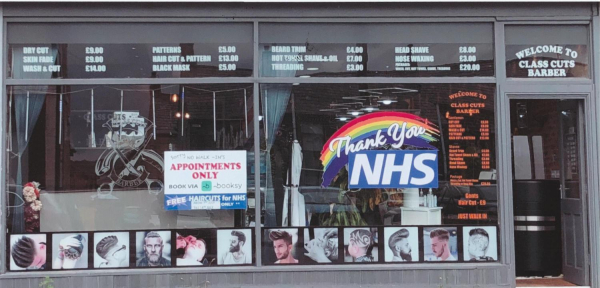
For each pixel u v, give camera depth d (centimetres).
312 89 701
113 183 689
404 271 687
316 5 695
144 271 675
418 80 702
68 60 688
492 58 704
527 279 773
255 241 687
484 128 701
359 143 702
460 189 701
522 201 794
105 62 691
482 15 700
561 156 758
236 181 693
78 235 682
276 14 694
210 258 687
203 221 690
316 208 696
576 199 727
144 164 692
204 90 695
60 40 688
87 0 670
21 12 679
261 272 681
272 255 690
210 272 679
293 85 700
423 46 705
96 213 686
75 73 689
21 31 686
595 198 695
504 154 694
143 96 693
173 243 686
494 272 688
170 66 695
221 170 692
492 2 694
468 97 702
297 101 699
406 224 698
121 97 692
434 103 703
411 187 702
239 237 689
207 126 693
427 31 706
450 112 702
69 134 688
